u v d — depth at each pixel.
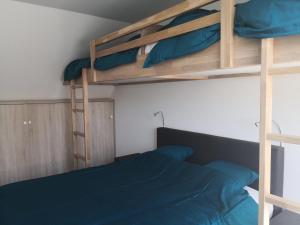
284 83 2.28
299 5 1.13
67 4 2.91
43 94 3.86
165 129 3.49
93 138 4.44
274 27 1.18
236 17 1.40
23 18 2.91
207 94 2.98
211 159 2.88
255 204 2.01
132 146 4.27
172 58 1.84
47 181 2.49
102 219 1.77
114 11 3.13
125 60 2.33
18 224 1.71
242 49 1.42
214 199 2.02
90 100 4.37
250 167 2.50
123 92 4.39
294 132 2.24
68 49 3.50
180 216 1.78
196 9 1.73
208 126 2.99
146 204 1.99
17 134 3.68
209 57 1.62
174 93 3.41
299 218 1.94
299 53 1.21
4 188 2.33
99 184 2.41
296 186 2.25
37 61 3.40
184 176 2.47
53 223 1.72
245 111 2.61
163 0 2.79
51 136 3.99
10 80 3.41
